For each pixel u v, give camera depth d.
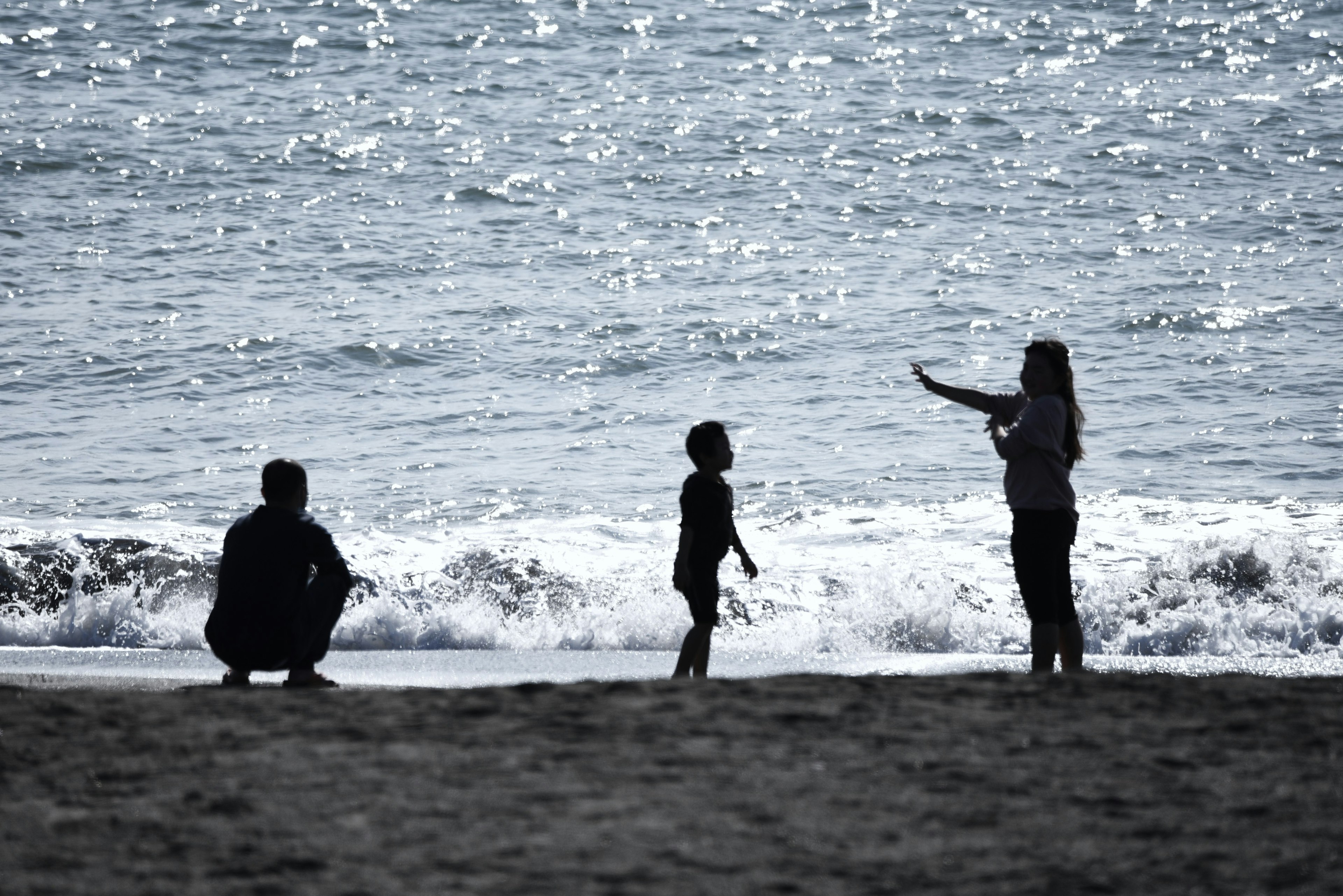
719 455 25.52
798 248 110.31
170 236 110.00
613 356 86.62
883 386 81.06
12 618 37.34
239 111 140.75
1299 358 84.00
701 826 9.81
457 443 71.00
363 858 9.02
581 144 134.62
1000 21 169.50
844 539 50.41
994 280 102.31
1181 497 59.72
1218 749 12.58
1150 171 127.69
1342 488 60.94
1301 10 170.38
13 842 9.43
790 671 29.38
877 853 9.28
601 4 173.75
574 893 8.34
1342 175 125.50
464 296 98.50
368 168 127.62
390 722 13.59
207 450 69.12
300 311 94.00
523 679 27.50
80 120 135.25
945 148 134.50
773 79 152.88
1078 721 13.87
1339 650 34.72
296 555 23.36
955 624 37.25
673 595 40.06
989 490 61.62
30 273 99.94
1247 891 8.60
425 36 162.88
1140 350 86.75
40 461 66.19
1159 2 173.62
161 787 10.98
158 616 37.66
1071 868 9.01
